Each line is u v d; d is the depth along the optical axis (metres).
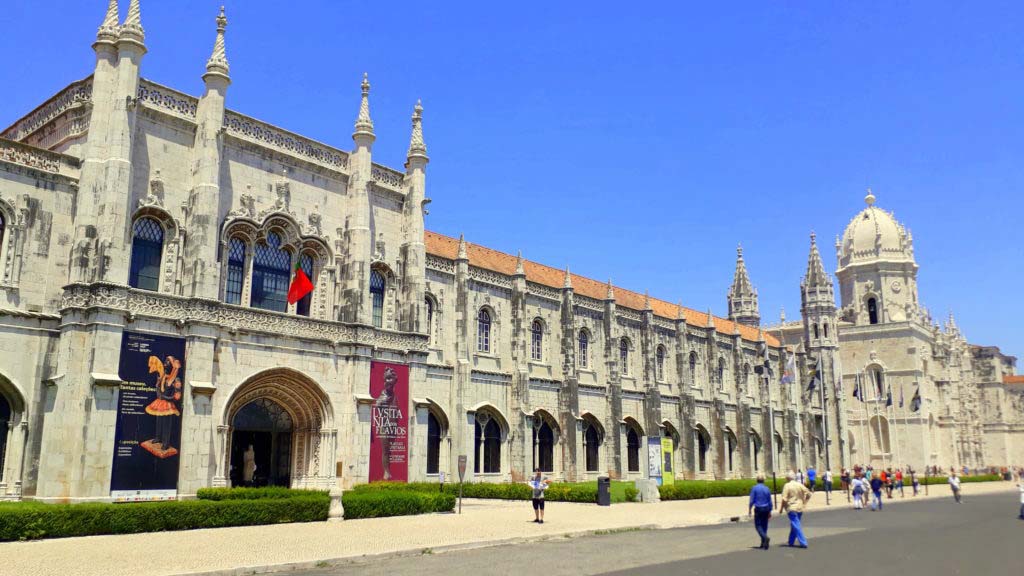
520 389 55.41
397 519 33.34
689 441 71.56
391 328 45.53
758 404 84.69
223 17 38.34
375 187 45.75
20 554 21.36
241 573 19.75
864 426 110.50
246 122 39.31
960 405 122.94
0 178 31.48
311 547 23.78
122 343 32.06
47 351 31.89
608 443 63.28
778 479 80.56
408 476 44.00
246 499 31.27
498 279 56.66
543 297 60.50
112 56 34.22
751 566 21.83
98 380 30.80
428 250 52.09
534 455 57.59
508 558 23.45
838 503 55.91
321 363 40.16
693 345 76.81
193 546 23.45
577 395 60.12
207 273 35.53
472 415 51.69
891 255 114.62
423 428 45.53
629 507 43.62
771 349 88.69
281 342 38.34
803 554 24.88
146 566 19.66
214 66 37.34
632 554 24.59
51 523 24.78
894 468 106.56
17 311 31.05
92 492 30.30
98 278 32.03
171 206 35.78
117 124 33.47
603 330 65.88
